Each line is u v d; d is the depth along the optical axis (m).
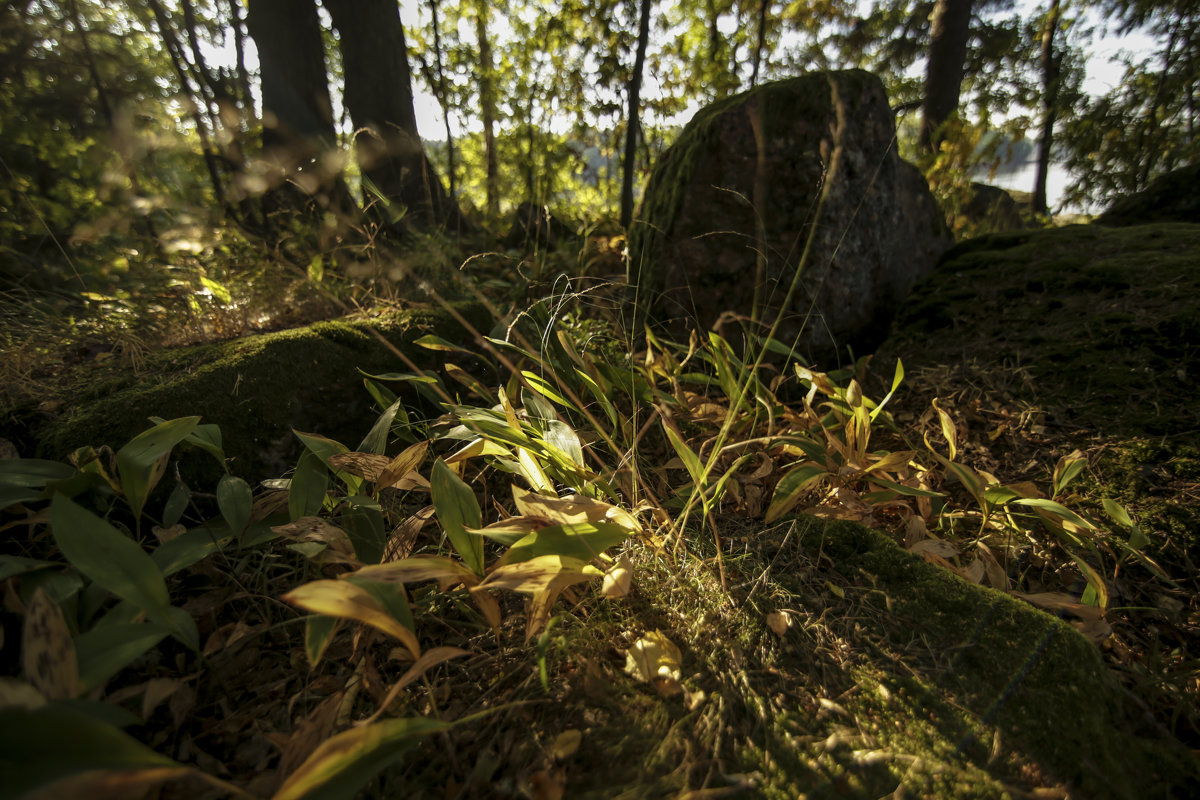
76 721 0.61
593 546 1.07
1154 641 1.21
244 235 2.65
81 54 5.34
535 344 2.22
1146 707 1.03
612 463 1.75
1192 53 8.31
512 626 1.18
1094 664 1.00
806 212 2.40
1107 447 1.68
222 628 1.16
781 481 1.37
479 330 2.24
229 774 0.93
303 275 2.05
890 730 0.92
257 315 2.39
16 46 5.34
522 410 1.59
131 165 2.12
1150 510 1.49
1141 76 8.56
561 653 1.08
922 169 4.50
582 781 0.86
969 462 1.77
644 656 1.04
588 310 2.66
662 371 2.03
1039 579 1.40
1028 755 0.86
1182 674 1.10
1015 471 1.70
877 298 2.66
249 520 1.26
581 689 1.02
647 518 1.45
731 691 0.99
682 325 2.60
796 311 2.45
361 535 1.25
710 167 2.52
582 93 5.76
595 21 5.41
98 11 5.37
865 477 1.53
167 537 1.23
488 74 5.78
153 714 1.03
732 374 1.96
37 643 0.77
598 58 5.46
